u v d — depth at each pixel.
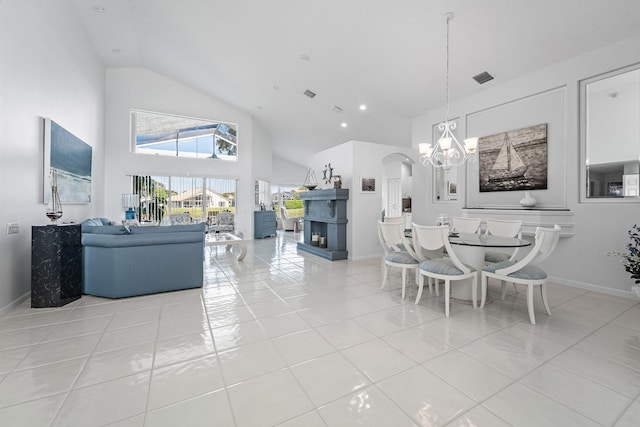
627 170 3.18
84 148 4.86
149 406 1.44
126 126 6.95
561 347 2.05
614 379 1.67
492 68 3.99
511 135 4.22
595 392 1.56
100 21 4.92
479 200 4.71
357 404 1.46
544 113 3.84
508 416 1.38
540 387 1.60
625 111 3.18
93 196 5.62
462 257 3.11
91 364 1.82
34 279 2.77
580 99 3.49
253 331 2.31
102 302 2.98
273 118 8.09
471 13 3.21
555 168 3.74
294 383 1.64
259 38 4.63
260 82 6.19
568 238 3.59
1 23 2.56
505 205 4.35
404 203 8.73
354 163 5.42
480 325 2.43
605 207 3.29
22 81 2.89
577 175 3.51
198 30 4.90
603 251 3.30
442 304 2.96
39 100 3.26
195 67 6.44
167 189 7.52
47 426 1.31
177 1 4.29
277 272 4.36
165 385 1.61
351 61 4.59
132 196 5.81
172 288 3.34
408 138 6.47
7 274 2.67
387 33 3.80
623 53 3.11
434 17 3.36
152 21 5.00
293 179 12.46
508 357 1.92
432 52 3.93
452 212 5.11
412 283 3.76
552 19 3.07
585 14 2.94
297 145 9.74
